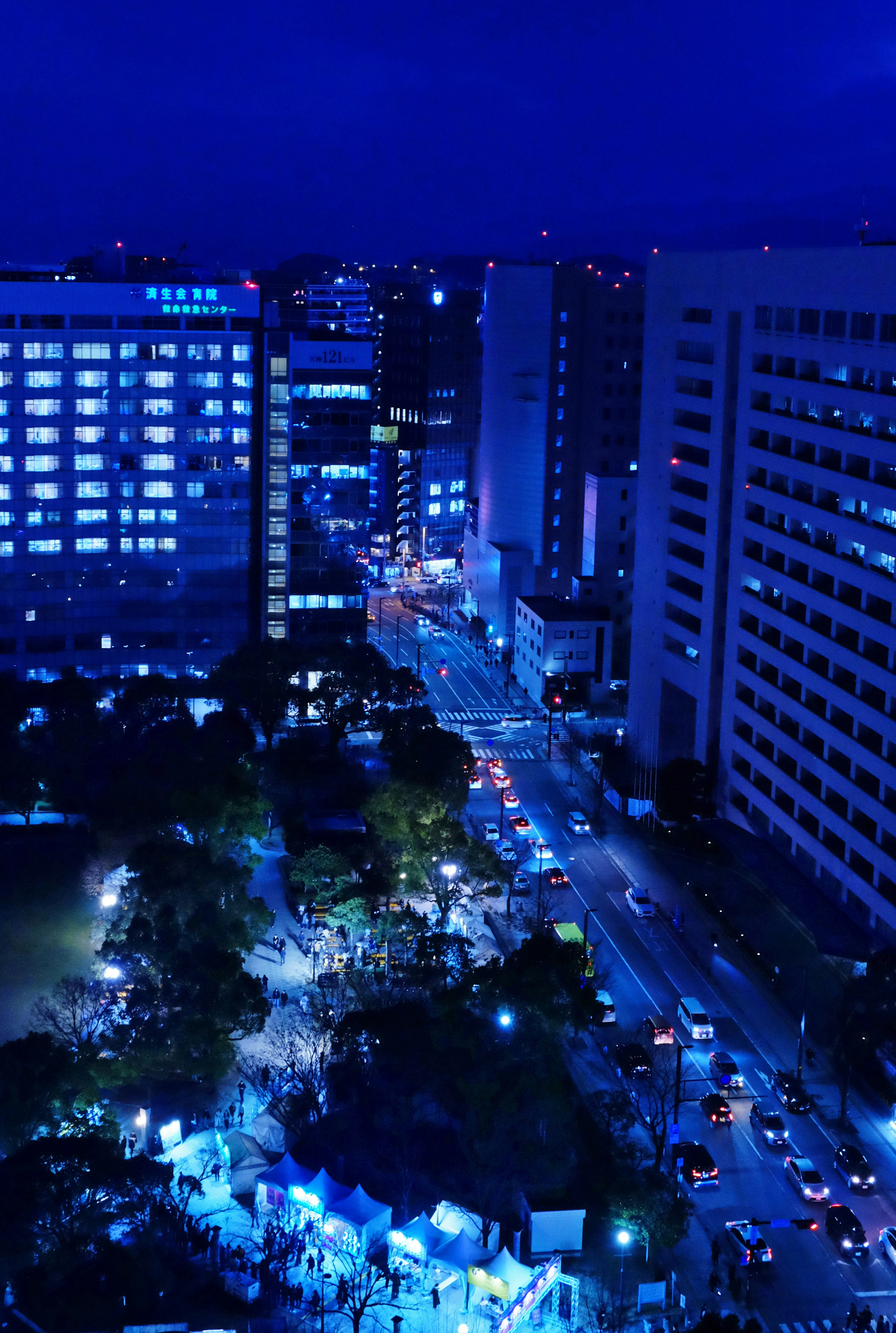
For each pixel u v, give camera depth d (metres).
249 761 179.62
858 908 141.00
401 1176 106.19
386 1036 106.94
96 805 153.50
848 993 121.38
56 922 142.25
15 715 179.12
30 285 197.38
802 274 149.25
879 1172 111.00
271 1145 109.19
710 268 171.88
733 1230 101.81
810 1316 94.75
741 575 166.75
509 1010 109.88
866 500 137.62
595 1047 127.88
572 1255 100.06
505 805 187.62
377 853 150.38
